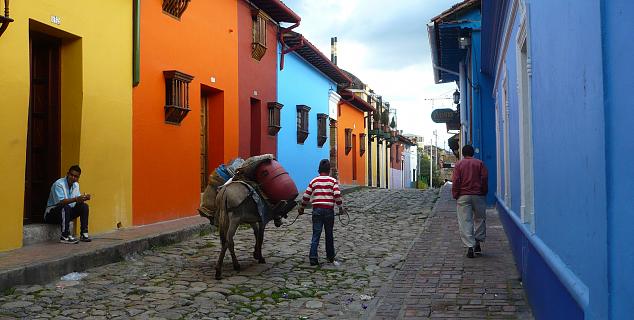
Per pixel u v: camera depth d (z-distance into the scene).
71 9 8.85
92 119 9.34
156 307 6.24
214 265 8.50
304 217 14.27
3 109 7.58
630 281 2.24
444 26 15.09
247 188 8.00
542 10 4.33
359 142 32.97
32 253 7.55
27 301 6.14
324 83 24.55
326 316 6.16
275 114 17.55
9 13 7.63
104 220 9.72
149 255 8.97
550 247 4.25
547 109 4.20
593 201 2.75
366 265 8.70
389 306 6.30
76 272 7.50
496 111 12.80
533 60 4.94
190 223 11.21
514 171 7.49
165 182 11.55
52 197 8.47
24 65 7.91
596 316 2.65
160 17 11.38
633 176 2.20
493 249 9.34
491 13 8.38
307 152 21.88
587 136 2.87
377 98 40.34
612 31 2.40
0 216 7.57
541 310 4.72
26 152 8.48
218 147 14.22
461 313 5.89
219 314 6.11
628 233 2.26
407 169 57.84
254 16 16.12
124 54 10.25
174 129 11.88
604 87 2.48
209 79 13.46
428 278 7.54
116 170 10.02
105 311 6.01
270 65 17.66
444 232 11.51
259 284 7.42
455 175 8.98
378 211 15.73
